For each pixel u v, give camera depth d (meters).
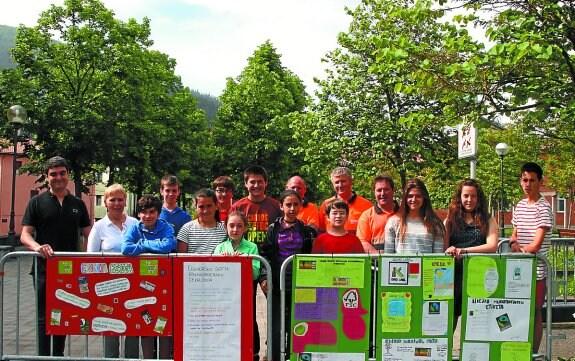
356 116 20.08
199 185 37.59
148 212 5.68
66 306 5.45
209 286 5.32
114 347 5.68
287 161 36.34
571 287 9.44
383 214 6.50
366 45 18.80
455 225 5.91
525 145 26.06
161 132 31.67
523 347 5.30
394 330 5.21
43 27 27.58
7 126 25.84
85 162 27.11
